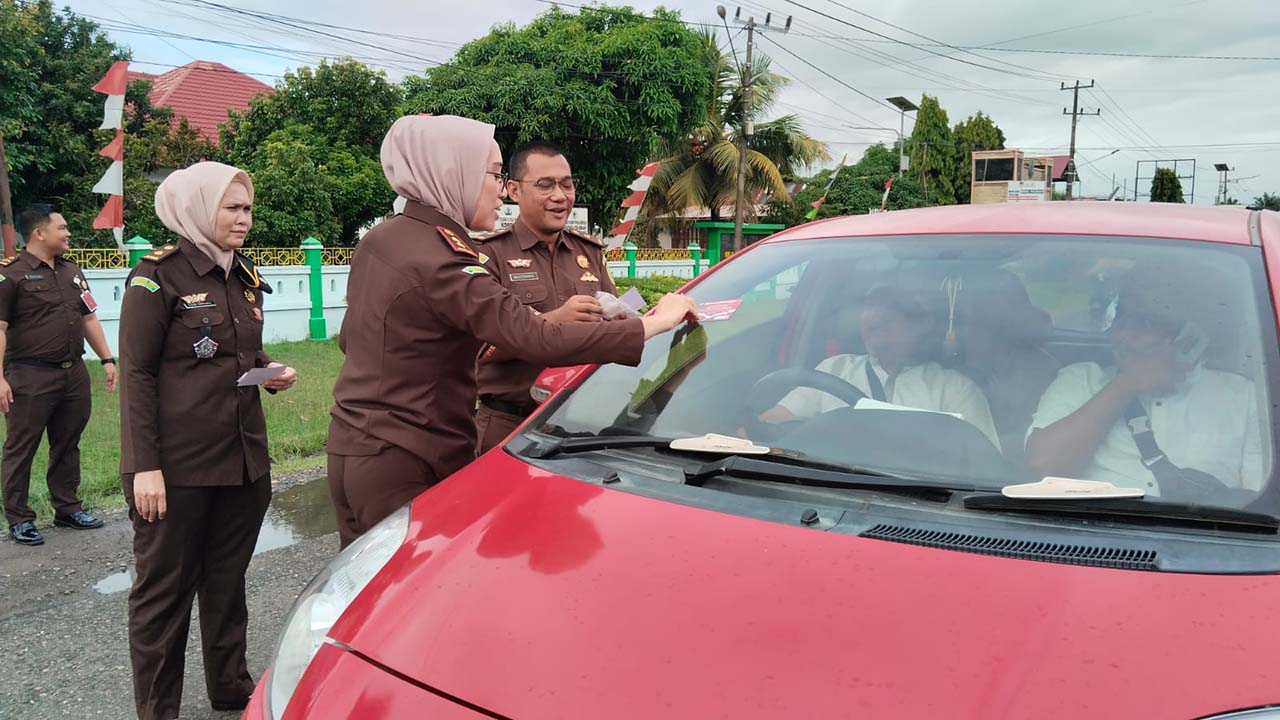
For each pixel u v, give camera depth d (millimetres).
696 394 2053
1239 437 1508
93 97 16125
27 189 15508
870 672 1132
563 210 3260
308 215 14633
